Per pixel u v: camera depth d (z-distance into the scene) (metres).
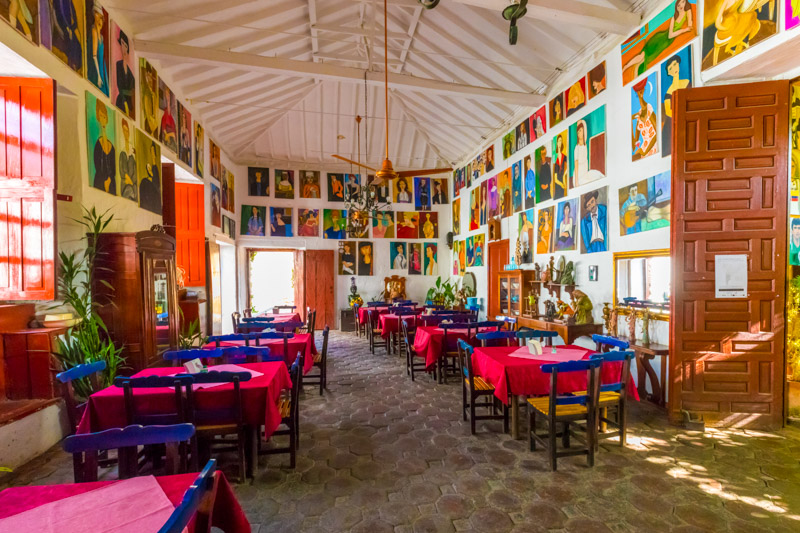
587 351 4.36
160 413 2.95
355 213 9.60
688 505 2.82
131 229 5.66
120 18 5.43
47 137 3.90
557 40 6.61
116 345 4.60
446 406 5.03
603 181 6.26
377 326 9.20
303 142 11.94
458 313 7.89
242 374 2.95
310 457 3.61
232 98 8.69
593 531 2.54
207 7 5.81
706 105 4.37
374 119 11.22
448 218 13.88
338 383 6.10
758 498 2.90
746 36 4.09
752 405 4.27
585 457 3.58
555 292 7.62
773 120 4.23
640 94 5.48
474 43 7.30
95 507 1.52
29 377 3.86
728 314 4.33
